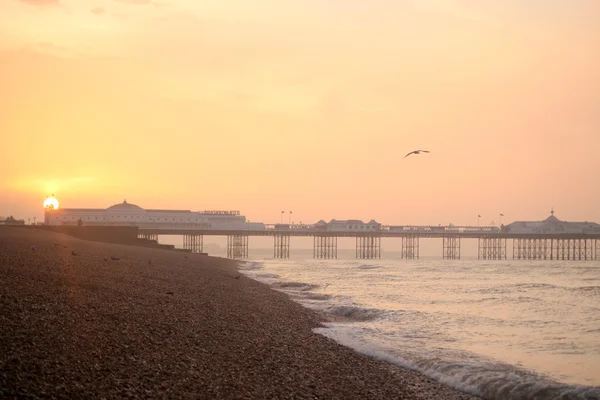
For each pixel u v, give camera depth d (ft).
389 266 369.30
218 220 609.83
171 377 54.34
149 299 94.48
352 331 98.89
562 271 314.35
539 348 89.35
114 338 63.62
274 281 207.51
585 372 73.92
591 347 90.38
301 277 247.50
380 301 151.23
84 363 53.47
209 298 111.75
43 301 75.10
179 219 597.93
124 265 148.77
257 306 114.01
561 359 81.51
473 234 595.47
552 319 120.67
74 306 75.66
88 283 98.27
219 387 53.93
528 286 203.10
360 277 249.55
